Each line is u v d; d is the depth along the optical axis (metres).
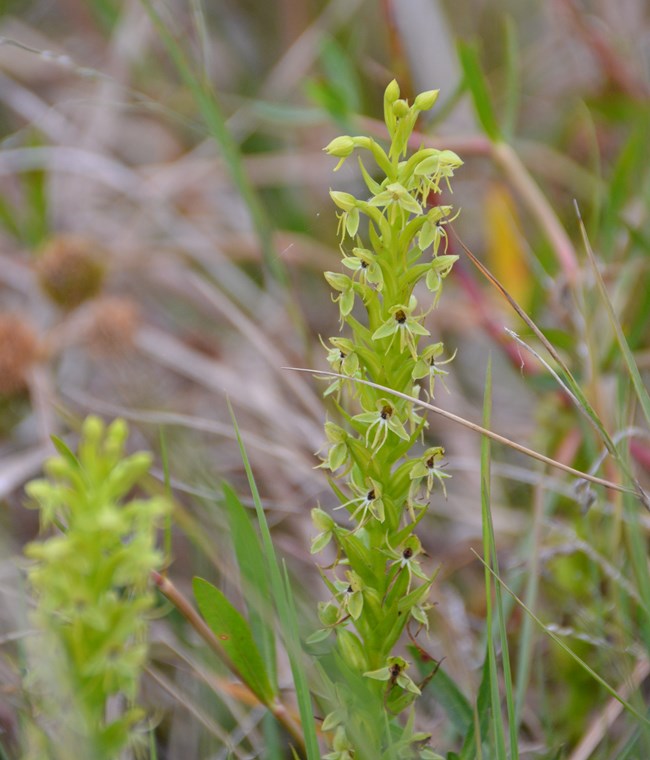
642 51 1.82
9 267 1.67
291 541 1.20
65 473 0.88
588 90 1.79
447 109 1.32
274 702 1.02
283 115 1.42
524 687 1.04
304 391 1.33
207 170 1.77
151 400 1.40
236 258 1.70
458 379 1.54
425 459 0.95
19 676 1.03
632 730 1.04
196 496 1.18
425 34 1.68
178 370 1.46
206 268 1.67
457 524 1.32
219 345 1.63
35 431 1.42
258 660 1.01
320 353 1.57
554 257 1.40
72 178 1.83
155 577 1.03
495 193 1.41
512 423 1.46
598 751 1.09
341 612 0.96
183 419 1.22
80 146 1.79
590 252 1.06
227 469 1.33
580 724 1.11
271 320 1.60
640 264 1.26
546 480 1.19
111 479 0.88
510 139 1.33
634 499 1.07
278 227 1.78
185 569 1.21
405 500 0.95
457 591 1.22
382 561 0.95
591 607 1.15
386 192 0.93
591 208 1.58
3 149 1.80
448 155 0.94
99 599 0.88
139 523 0.88
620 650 1.09
